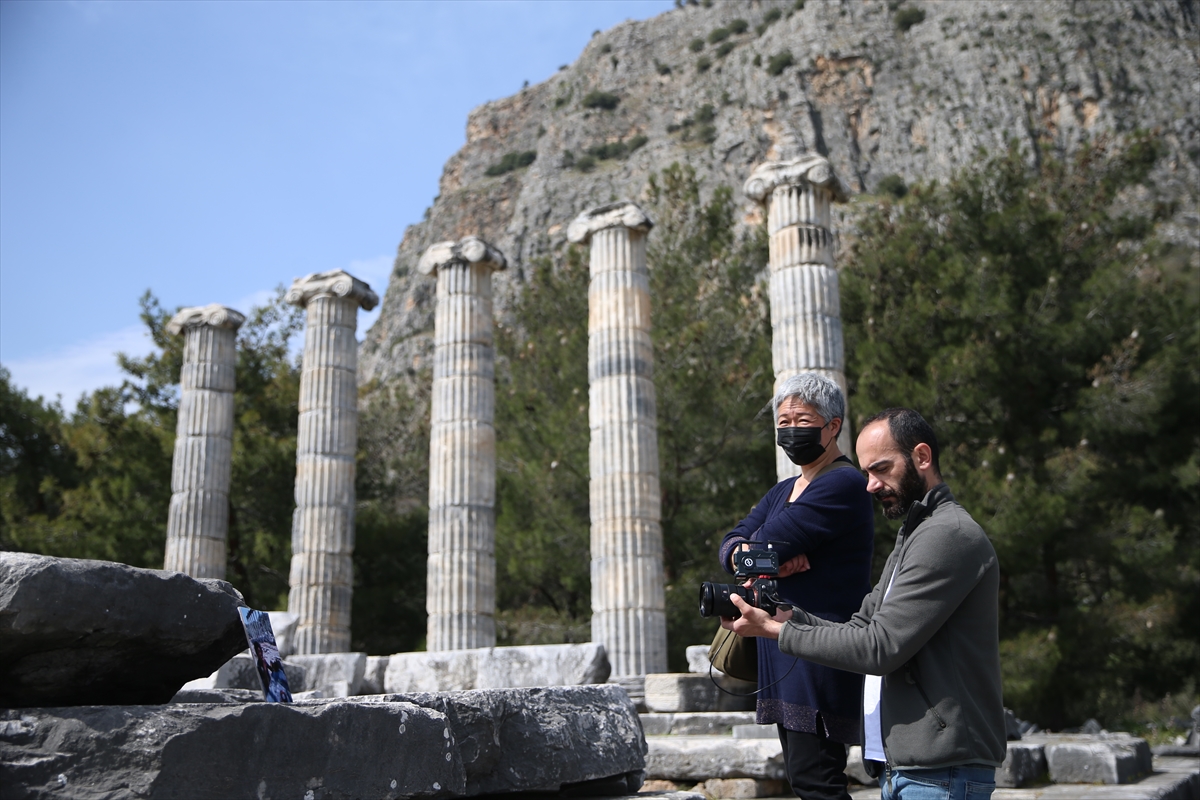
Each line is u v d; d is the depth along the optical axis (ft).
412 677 38.45
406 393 124.36
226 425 75.46
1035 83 314.35
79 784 8.59
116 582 9.55
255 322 108.78
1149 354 71.56
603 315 59.31
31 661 9.40
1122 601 66.90
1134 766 32.50
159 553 90.27
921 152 322.75
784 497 13.99
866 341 71.20
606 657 36.94
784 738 12.78
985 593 10.82
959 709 10.43
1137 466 73.41
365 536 95.61
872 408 66.95
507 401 89.61
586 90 444.55
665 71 421.59
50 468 101.50
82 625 9.21
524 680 36.91
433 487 63.77
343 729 10.32
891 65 346.33
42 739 8.69
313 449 71.20
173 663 10.50
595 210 61.11
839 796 12.22
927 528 10.85
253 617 11.00
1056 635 63.16
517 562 80.23
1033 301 69.92
